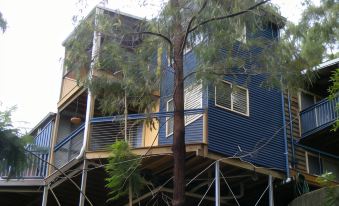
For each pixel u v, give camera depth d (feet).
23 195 61.26
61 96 62.23
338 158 63.98
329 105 58.65
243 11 38.99
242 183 55.88
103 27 40.83
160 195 55.06
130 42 42.39
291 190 56.18
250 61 41.78
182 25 40.47
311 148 61.52
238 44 44.01
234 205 58.54
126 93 42.37
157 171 53.78
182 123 39.29
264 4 41.73
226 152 52.16
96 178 55.06
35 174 58.13
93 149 52.85
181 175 37.73
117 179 43.68
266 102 58.23
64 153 56.44
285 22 44.37
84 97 58.90
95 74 44.60
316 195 47.67
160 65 42.47
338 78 38.50
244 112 55.77
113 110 43.57
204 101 53.21
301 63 41.96
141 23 41.16
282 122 58.59
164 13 39.99
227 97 53.78
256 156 54.65
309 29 49.49
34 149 46.39
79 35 41.27
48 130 61.67
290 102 61.87
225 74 40.73
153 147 50.01
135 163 44.80
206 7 38.81
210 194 57.47
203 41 40.24
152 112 48.37
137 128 55.21
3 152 36.09
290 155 58.59
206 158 50.72
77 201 61.82
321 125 58.75
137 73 41.78
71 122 62.90
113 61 41.29
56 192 58.95
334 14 50.88
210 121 52.34
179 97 39.86
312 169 61.31
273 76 41.32
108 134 53.83
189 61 47.65
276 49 41.55
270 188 54.08
